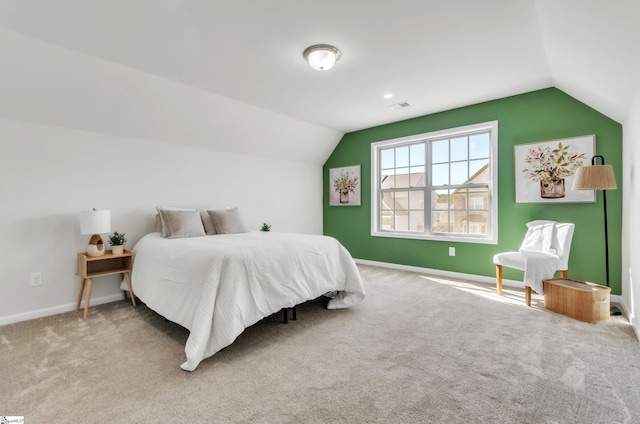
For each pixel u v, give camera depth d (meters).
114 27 2.08
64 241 2.90
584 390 1.58
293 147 4.85
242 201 4.46
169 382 1.69
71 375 1.76
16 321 2.62
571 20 1.82
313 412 1.44
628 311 2.58
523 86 3.23
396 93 3.38
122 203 3.29
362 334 2.31
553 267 2.78
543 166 3.30
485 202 3.85
